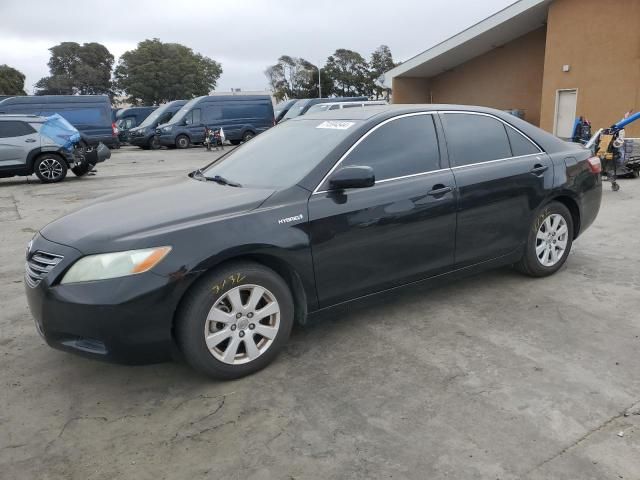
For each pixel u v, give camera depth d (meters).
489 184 4.07
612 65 16.20
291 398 2.97
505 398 2.88
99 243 2.88
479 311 4.05
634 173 10.80
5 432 2.75
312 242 3.27
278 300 3.22
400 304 4.23
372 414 2.79
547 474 2.31
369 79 76.38
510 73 22.83
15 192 11.61
